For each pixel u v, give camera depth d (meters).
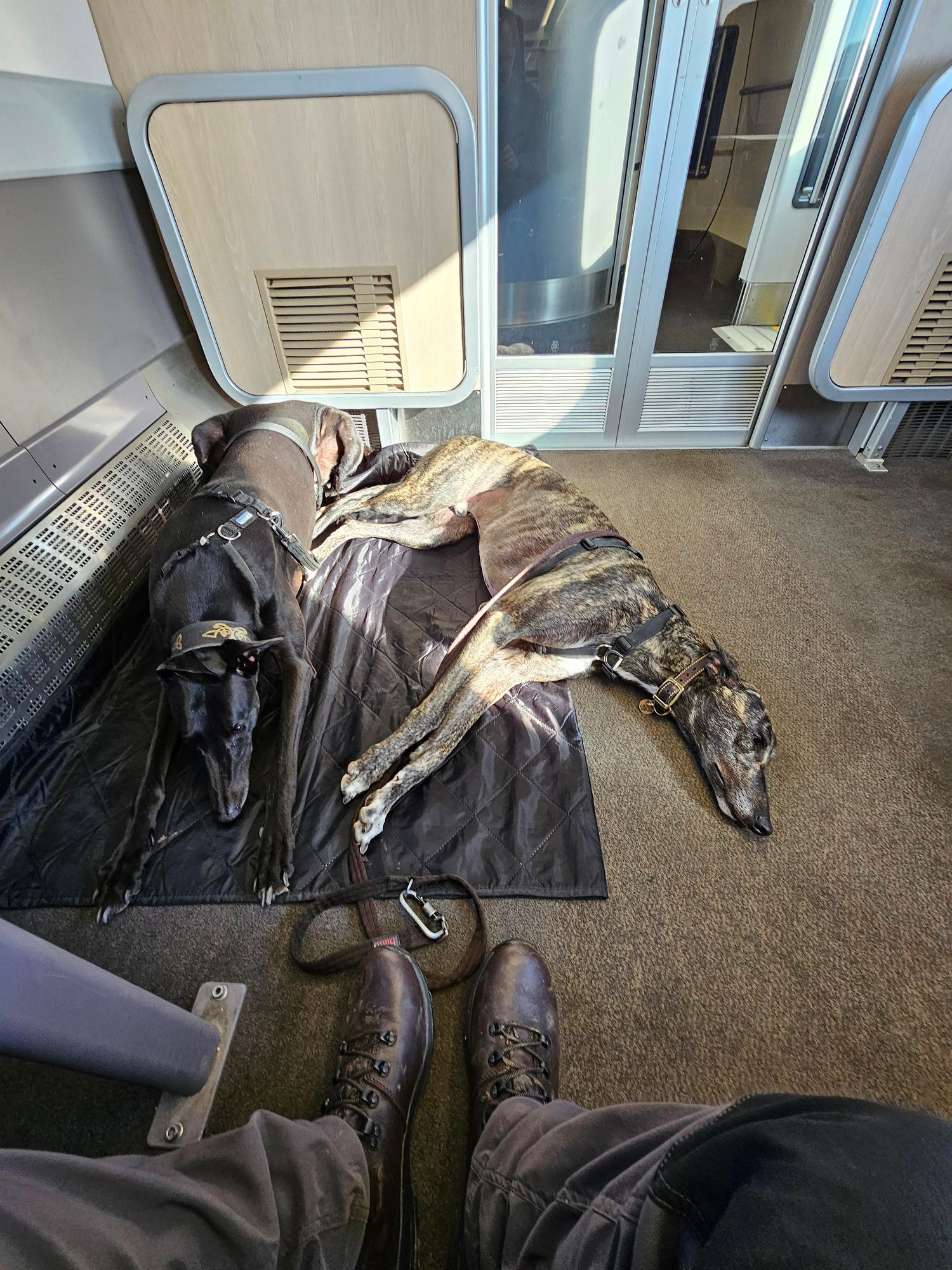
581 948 1.11
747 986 1.06
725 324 2.41
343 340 2.05
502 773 1.37
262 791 1.33
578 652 1.50
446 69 1.63
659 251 2.09
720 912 1.16
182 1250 0.49
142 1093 0.96
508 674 1.46
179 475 1.96
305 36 1.59
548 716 1.51
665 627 1.45
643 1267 0.41
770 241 2.22
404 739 1.32
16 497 1.42
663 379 2.40
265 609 1.43
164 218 1.80
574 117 1.92
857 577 1.93
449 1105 0.94
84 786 1.35
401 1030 0.93
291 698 1.34
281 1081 0.95
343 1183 0.66
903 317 2.03
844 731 1.49
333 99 1.62
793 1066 0.97
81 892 1.17
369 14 1.55
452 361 2.09
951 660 1.66
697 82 1.78
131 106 1.63
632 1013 1.03
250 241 1.86
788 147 2.04
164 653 1.33
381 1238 0.73
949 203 1.80
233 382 2.16
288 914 1.15
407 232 1.83
